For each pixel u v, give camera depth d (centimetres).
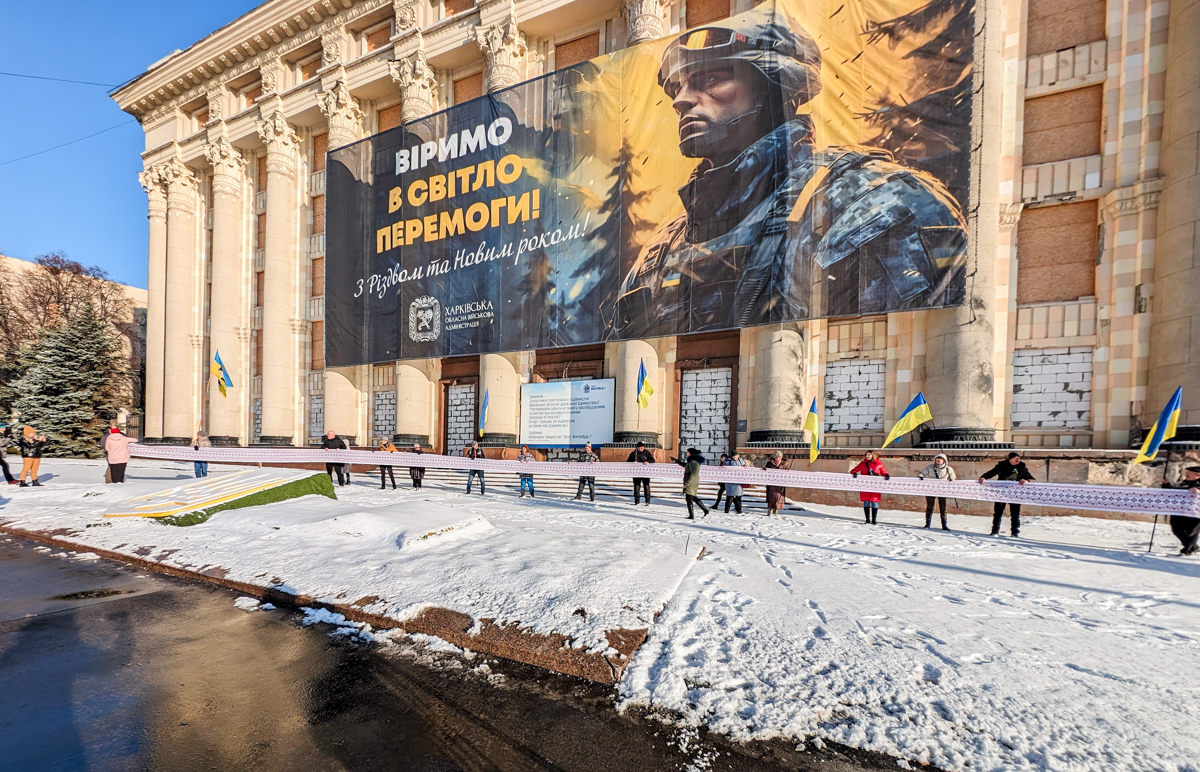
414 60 1853
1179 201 951
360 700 276
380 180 1820
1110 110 1062
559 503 1061
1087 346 1059
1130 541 732
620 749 234
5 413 2752
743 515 959
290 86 2262
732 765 221
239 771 215
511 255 1574
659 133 1368
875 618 383
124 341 3522
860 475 920
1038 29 1130
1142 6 1040
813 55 1201
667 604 392
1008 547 673
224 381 1493
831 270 1164
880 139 1135
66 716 254
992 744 230
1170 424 745
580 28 1675
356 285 1875
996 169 1098
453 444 1847
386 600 395
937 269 1076
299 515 651
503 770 220
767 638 341
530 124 1557
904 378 1189
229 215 2369
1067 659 319
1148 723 246
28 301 3192
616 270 1419
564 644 320
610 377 1534
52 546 623
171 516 687
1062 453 970
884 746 231
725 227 1275
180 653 332
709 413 1446
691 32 1328
